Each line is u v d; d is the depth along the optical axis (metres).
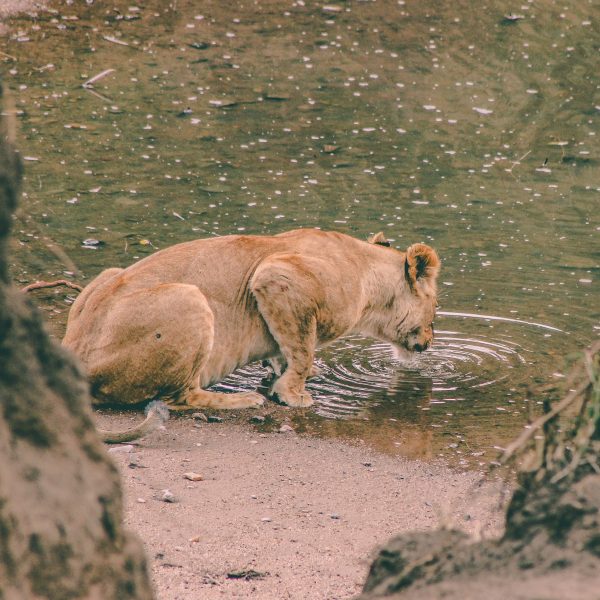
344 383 12.13
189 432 10.58
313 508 8.96
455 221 16.52
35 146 18.64
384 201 17.11
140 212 16.36
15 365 3.67
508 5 26.19
